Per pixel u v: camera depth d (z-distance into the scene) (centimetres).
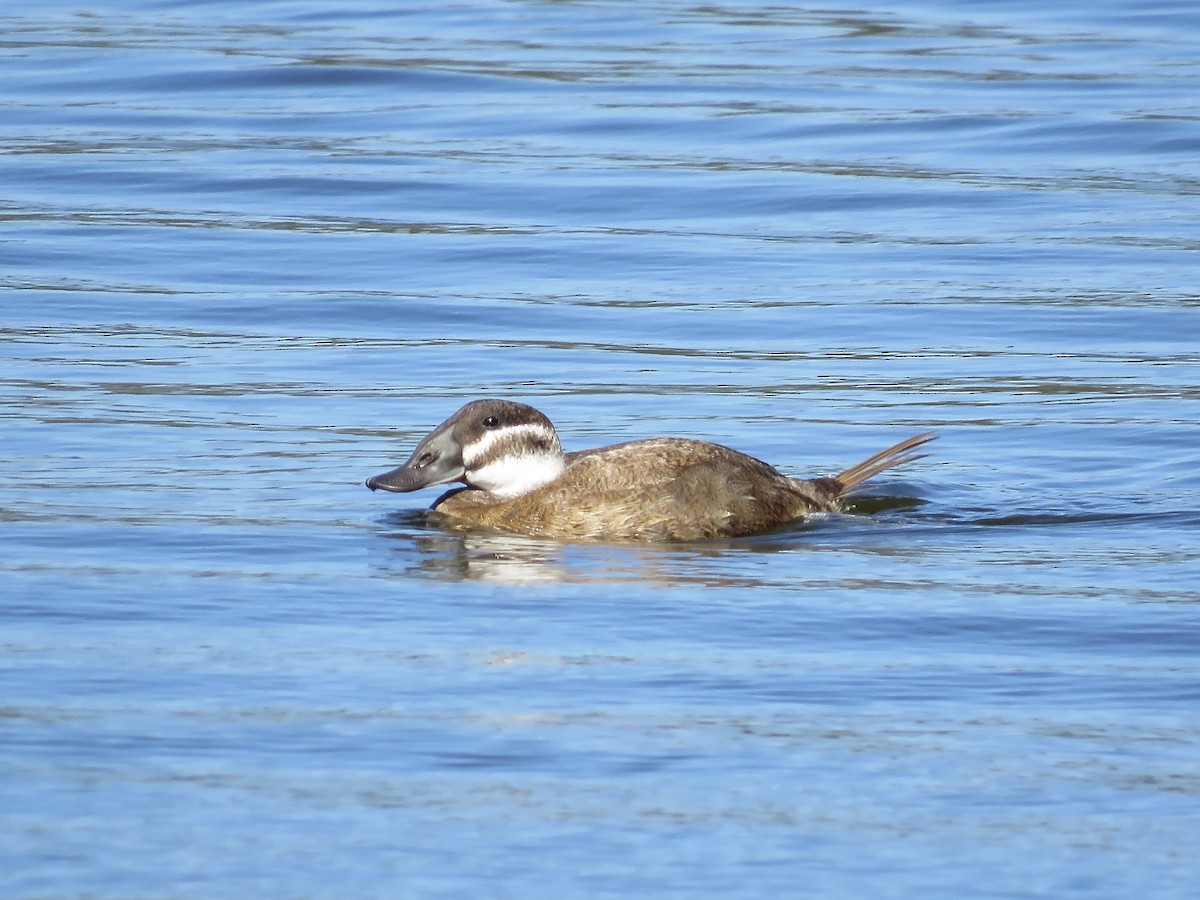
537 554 1195
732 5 3878
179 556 1152
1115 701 890
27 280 1995
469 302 1941
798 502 1304
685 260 2103
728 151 2612
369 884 679
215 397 1595
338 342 1797
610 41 3447
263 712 856
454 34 3481
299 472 1384
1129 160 2550
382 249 2144
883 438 1498
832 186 2423
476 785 772
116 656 939
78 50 3262
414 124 2772
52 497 1285
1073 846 719
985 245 2155
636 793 766
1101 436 1488
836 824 738
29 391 1595
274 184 2425
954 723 856
